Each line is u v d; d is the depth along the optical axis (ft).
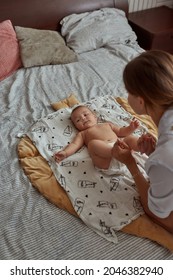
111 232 3.41
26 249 3.26
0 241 3.33
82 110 4.95
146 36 8.54
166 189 2.80
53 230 3.46
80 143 4.53
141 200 3.64
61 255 3.21
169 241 3.34
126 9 8.79
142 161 4.09
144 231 3.41
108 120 5.05
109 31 7.83
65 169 4.14
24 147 4.53
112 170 4.00
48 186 3.91
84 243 3.33
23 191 3.89
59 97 5.91
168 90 2.67
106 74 6.71
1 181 4.02
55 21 7.77
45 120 5.08
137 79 2.74
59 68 6.88
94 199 3.75
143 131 4.83
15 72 6.65
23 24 7.41
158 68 2.66
